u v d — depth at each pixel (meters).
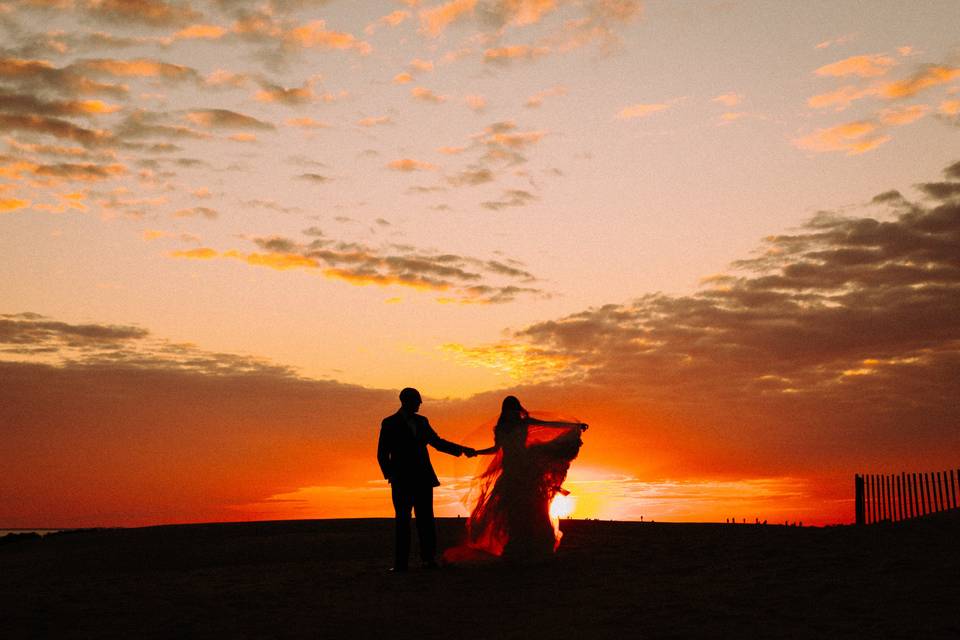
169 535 20.28
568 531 17.45
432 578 10.88
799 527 17.92
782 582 9.66
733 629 7.23
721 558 12.16
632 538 15.77
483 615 8.35
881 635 6.86
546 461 11.97
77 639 7.65
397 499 11.81
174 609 9.12
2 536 21.19
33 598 10.06
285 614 8.71
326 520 22.91
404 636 7.57
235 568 13.40
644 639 6.98
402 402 12.02
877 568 10.49
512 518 11.84
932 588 8.90
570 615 8.14
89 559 15.93
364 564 13.20
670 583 9.90
